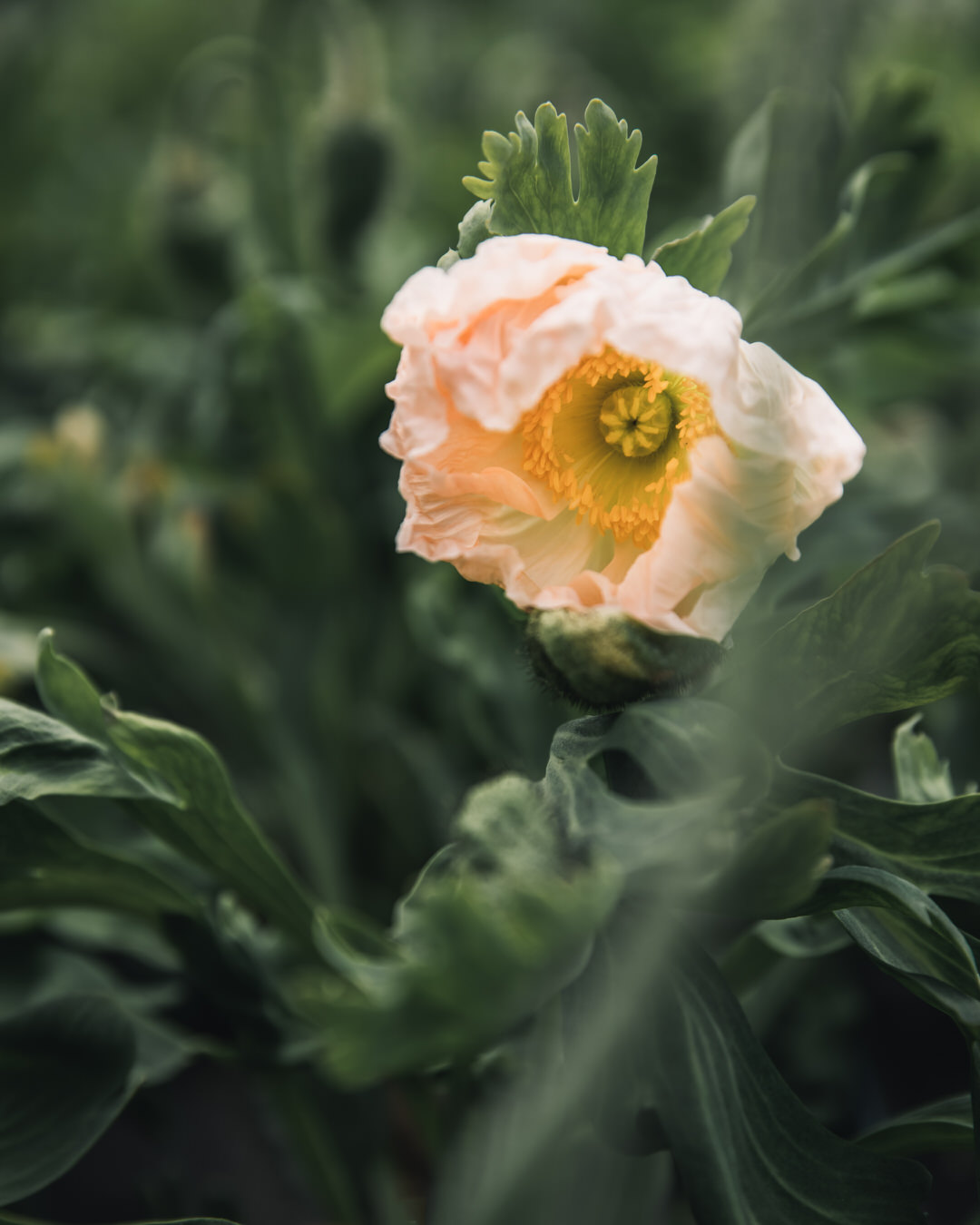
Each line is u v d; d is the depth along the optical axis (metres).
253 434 0.58
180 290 0.66
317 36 0.66
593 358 0.29
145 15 1.05
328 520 0.55
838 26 0.37
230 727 0.56
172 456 0.58
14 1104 0.33
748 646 0.31
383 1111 0.40
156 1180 0.41
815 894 0.29
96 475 0.57
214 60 0.64
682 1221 0.40
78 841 0.33
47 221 0.88
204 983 0.34
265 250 0.60
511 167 0.29
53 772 0.31
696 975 0.29
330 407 0.59
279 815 0.56
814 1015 0.45
